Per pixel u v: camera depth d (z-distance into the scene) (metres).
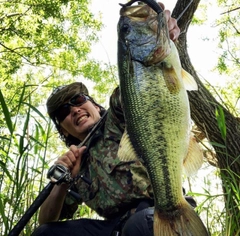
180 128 0.73
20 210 1.10
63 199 1.05
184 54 2.05
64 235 0.99
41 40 3.64
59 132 1.17
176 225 0.72
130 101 0.75
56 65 3.84
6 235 0.96
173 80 0.73
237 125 1.99
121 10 0.76
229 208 1.18
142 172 0.94
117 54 0.76
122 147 0.75
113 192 0.96
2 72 3.59
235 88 3.76
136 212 0.91
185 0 1.92
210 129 2.00
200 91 2.04
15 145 1.10
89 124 1.10
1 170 1.10
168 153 0.73
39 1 3.47
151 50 0.73
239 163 1.90
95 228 0.99
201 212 1.22
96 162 1.00
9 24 3.46
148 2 0.73
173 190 0.73
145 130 0.74
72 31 3.95
